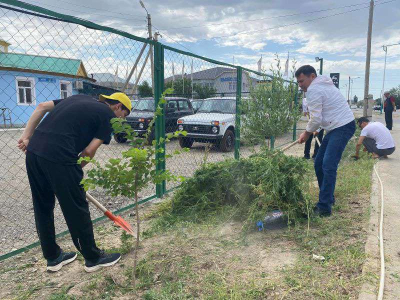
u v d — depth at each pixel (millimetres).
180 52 4766
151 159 2291
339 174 5906
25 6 2820
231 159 4586
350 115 3965
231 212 3898
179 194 4176
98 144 2568
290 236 3385
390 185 5270
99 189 5281
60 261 2867
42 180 2555
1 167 7270
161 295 2393
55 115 2555
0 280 2697
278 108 5430
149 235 3482
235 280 2568
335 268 2715
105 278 2662
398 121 25031
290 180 3787
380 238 3174
